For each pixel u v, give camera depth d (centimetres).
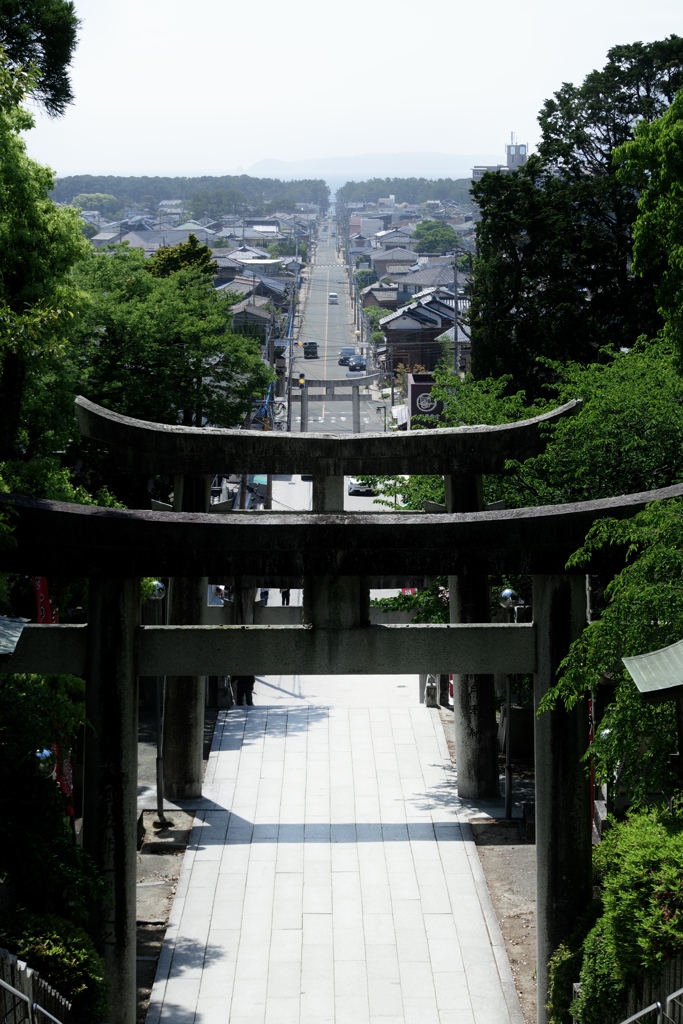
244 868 2902
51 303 2688
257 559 2025
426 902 2738
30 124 2817
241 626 2073
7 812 1855
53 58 2767
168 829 3112
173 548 2003
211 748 3697
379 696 4291
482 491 3058
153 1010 2303
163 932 2602
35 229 2752
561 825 2083
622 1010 1777
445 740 3784
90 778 2044
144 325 4588
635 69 5588
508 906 2716
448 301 15562
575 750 2072
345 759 3619
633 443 2838
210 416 4862
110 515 1991
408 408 10331
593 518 1989
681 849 1772
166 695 3294
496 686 3791
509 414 3759
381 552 2031
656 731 1805
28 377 3023
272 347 12356
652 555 1797
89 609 2038
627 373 3341
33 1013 1432
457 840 3056
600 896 2170
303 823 3161
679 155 3027
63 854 1884
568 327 5259
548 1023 2084
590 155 5738
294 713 4056
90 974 1852
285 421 12194
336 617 2069
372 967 2467
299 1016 2291
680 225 3019
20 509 1977
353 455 2906
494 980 2420
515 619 3191
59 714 1925
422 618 3534
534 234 5412
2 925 1838
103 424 2828
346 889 2798
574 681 1894
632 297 5316
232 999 2345
